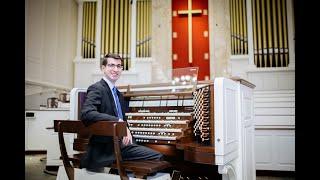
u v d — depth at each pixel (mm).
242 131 2691
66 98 5820
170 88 2959
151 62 6383
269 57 5617
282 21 5629
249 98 3074
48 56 6051
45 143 5691
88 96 2199
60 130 2131
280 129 4219
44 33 5941
